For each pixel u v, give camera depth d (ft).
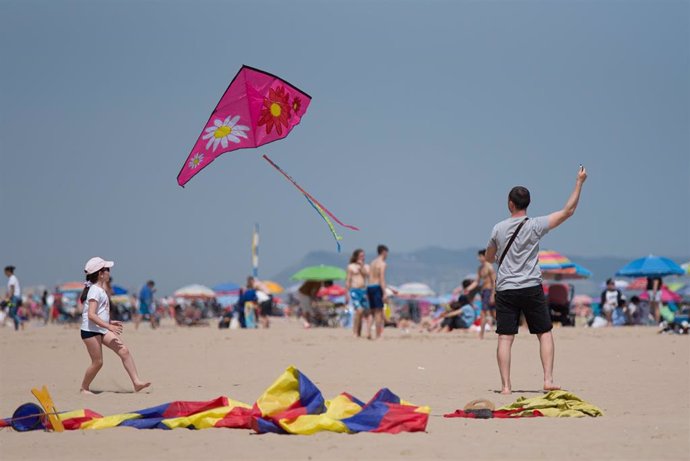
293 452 43.32
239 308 227.40
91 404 66.23
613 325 213.05
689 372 86.79
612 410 59.72
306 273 289.74
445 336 157.69
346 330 200.64
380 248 146.92
